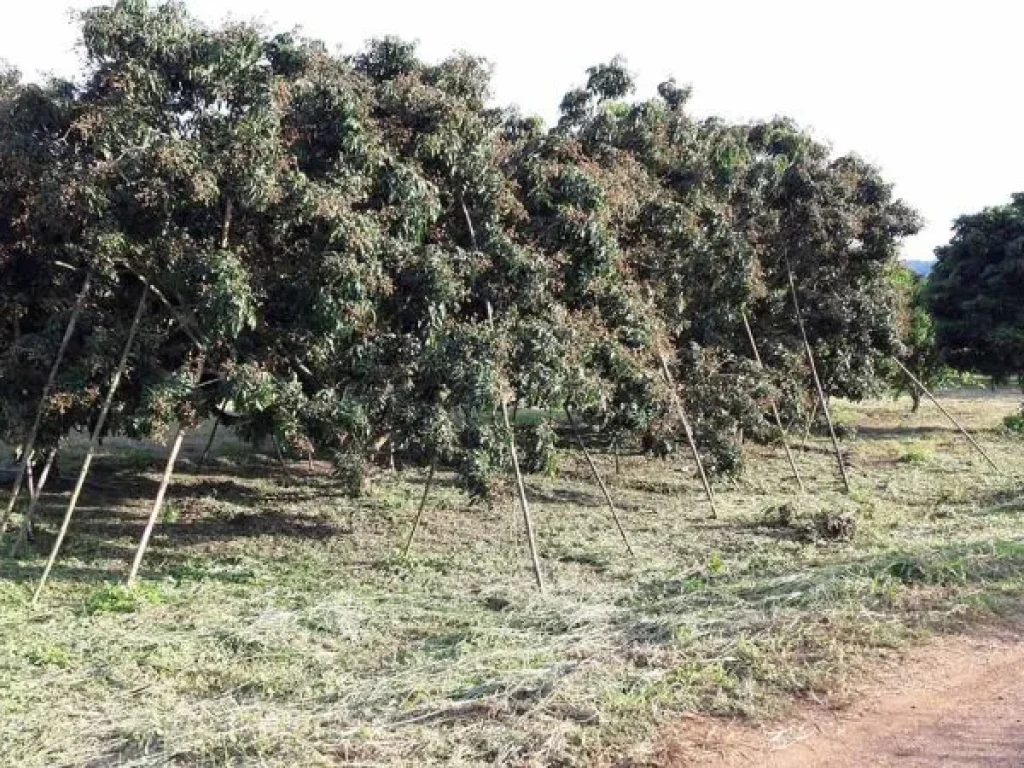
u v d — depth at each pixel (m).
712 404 12.88
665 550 10.30
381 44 10.35
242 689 6.21
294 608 7.94
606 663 6.23
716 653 6.37
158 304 9.38
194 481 14.01
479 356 8.67
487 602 8.20
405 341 9.14
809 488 14.30
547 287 9.70
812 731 5.33
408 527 11.25
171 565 9.49
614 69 13.42
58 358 8.82
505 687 5.82
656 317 11.45
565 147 10.52
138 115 8.33
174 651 6.77
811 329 16.00
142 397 8.69
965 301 20.41
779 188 14.98
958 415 24.97
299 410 8.78
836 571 8.20
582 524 11.60
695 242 12.34
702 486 14.22
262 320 8.95
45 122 8.72
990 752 5.04
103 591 8.16
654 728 5.32
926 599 7.52
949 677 6.10
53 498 12.64
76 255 8.84
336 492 13.27
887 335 16.22
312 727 5.39
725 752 5.08
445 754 5.04
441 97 9.41
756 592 7.83
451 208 9.88
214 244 8.69
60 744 5.32
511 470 11.66
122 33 8.34
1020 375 21.28
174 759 5.09
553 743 5.08
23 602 8.09
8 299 9.85
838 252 15.50
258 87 8.56
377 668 6.59
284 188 8.34
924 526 10.95
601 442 17.52
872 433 21.14
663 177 13.34
